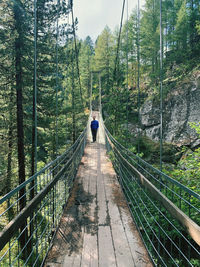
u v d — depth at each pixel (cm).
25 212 162
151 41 2238
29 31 783
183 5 2058
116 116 1043
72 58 1115
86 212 366
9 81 805
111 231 302
